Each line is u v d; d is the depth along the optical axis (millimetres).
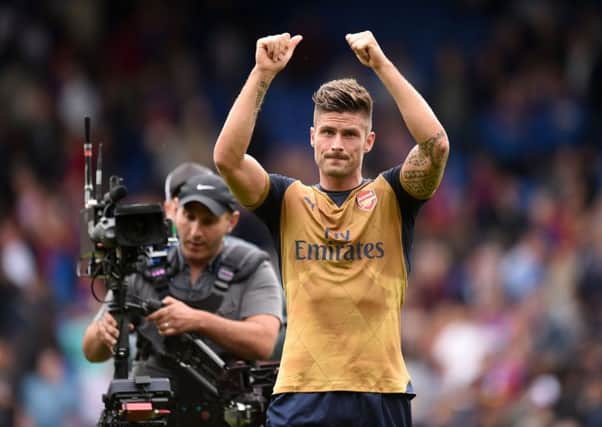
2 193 44938
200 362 19328
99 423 17344
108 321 18391
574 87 58625
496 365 37656
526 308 40562
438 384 40094
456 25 64188
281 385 16125
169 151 53219
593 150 54781
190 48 60688
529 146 56844
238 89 59969
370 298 16156
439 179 16344
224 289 20047
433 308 44625
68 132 52062
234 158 16312
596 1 61719
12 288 38375
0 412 34156
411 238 16625
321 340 16078
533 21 61375
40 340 37406
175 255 20297
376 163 53188
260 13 63219
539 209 48656
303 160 55906
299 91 59875
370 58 16266
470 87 58844
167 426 19250
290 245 16469
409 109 16141
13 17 54406
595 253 41969
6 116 50250
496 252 45250
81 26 57438
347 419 15906
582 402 33625
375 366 16031
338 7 64750
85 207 18797
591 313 39781
